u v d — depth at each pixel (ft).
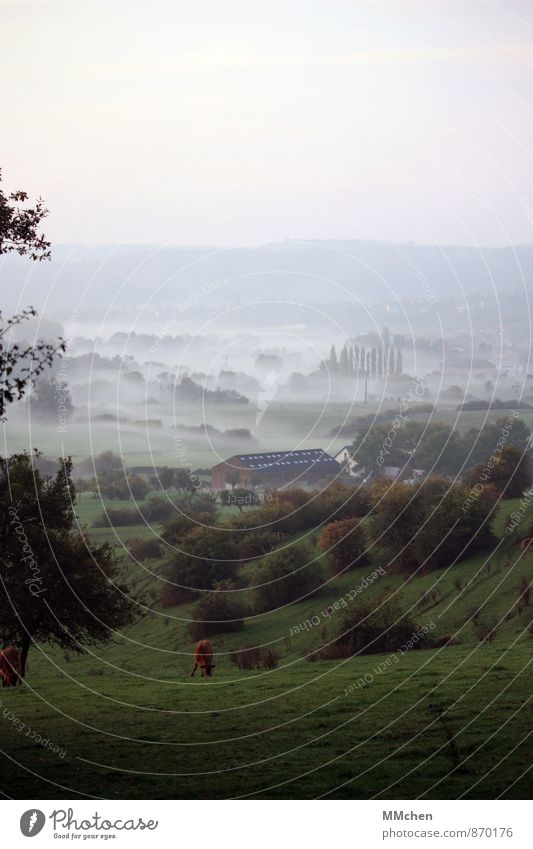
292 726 124.98
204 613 323.37
